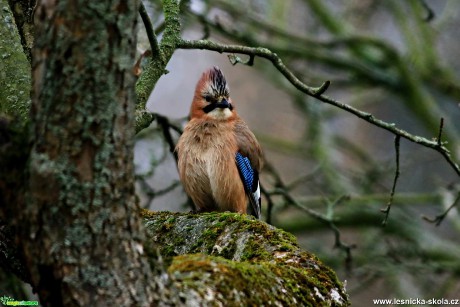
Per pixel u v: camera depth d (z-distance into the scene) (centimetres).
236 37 1434
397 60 1614
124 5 430
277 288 561
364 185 1619
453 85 1638
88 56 428
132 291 452
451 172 2278
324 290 599
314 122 1667
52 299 457
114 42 430
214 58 2392
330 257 1522
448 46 2128
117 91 436
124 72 436
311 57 1583
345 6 1777
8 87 722
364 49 1666
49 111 434
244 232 699
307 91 875
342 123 2386
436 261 1567
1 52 738
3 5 758
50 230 441
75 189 437
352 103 1780
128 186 450
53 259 444
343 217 1603
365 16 1766
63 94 431
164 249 734
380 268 1458
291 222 1583
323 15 1658
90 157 437
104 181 440
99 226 443
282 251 654
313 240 1709
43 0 432
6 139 447
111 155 440
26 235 449
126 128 444
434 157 1636
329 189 1669
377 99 1791
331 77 1716
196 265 536
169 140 1180
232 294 516
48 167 436
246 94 2414
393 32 2277
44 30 432
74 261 444
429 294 1556
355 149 1698
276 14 1625
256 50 861
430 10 1452
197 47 838
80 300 446
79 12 424
